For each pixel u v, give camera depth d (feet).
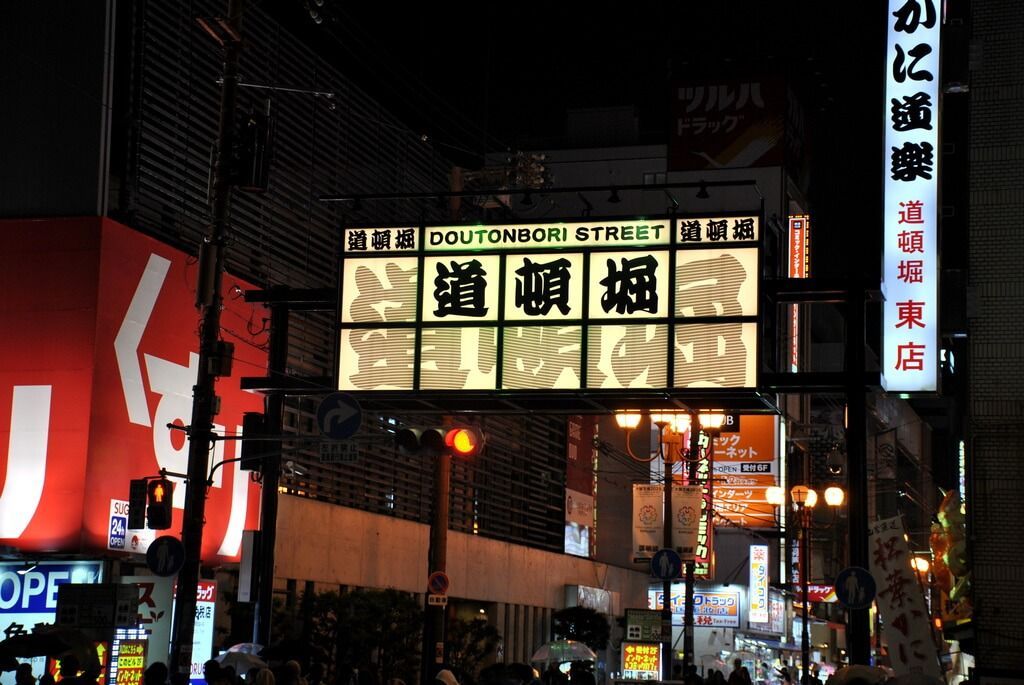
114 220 96.12
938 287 78.79
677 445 131.34
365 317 85.56
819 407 266.57
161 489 66.95
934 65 79.92
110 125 97.19
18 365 94.22
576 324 82.12
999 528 64.90
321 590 118.32
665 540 122.62
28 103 98.58
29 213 96.99
